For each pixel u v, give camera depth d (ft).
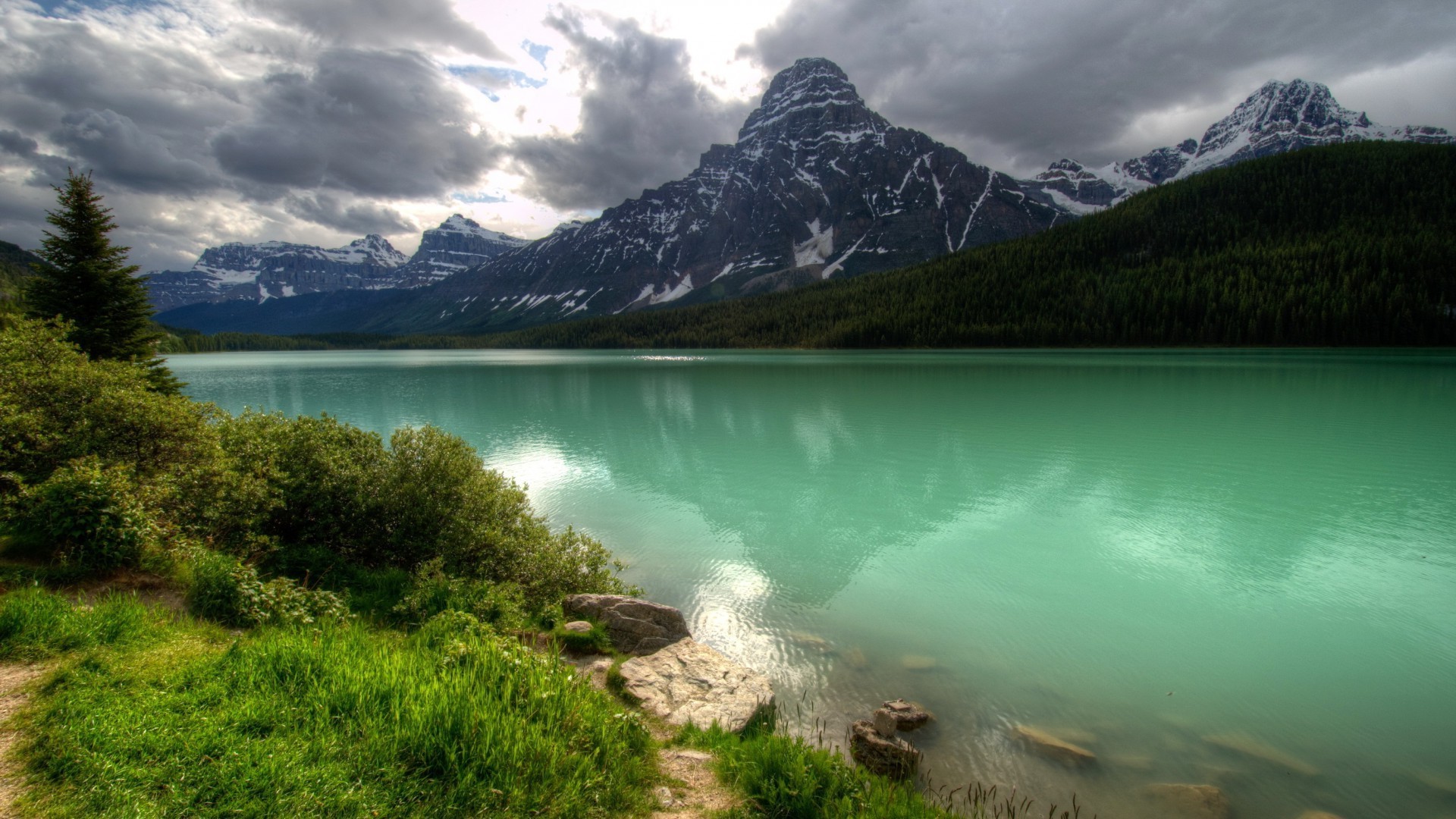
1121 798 23.90
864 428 126.52
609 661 29.81
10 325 45.50
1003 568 51.65
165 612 23.63
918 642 37.96
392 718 16.75
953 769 25.43
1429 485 78.59
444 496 42.86
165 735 14.99
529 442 116.37
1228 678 33.91
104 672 17.88
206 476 35.14
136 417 34.50
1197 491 76.79
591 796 16.03
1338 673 34.50
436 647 23.86
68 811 12.62
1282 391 177.99
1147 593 46.09
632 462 97.09
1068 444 107.14
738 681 28.37
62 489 26.76
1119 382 209.15
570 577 42.11
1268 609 43.52
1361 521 64.23
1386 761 26.91
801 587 47.57
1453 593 45.93
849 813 17.87
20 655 18.40
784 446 109.29
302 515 40.75
